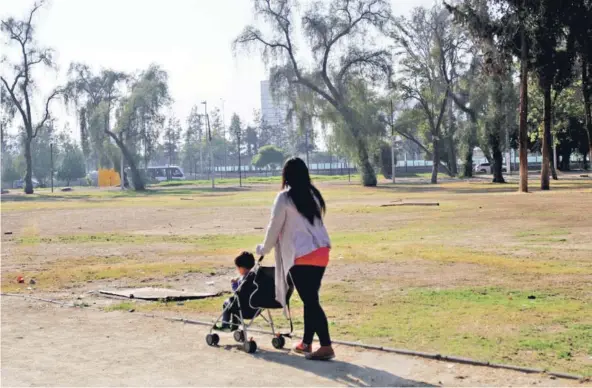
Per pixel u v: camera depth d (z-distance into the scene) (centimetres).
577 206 2933
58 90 7888
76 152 13075
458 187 5644
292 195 687
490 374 624
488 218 2528
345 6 6159
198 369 663
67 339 797
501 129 5959
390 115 7025
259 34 6125
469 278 1187
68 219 3269
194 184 9656
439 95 6631
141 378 634
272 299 725
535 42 4031
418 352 695
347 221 2650
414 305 951
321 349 687
